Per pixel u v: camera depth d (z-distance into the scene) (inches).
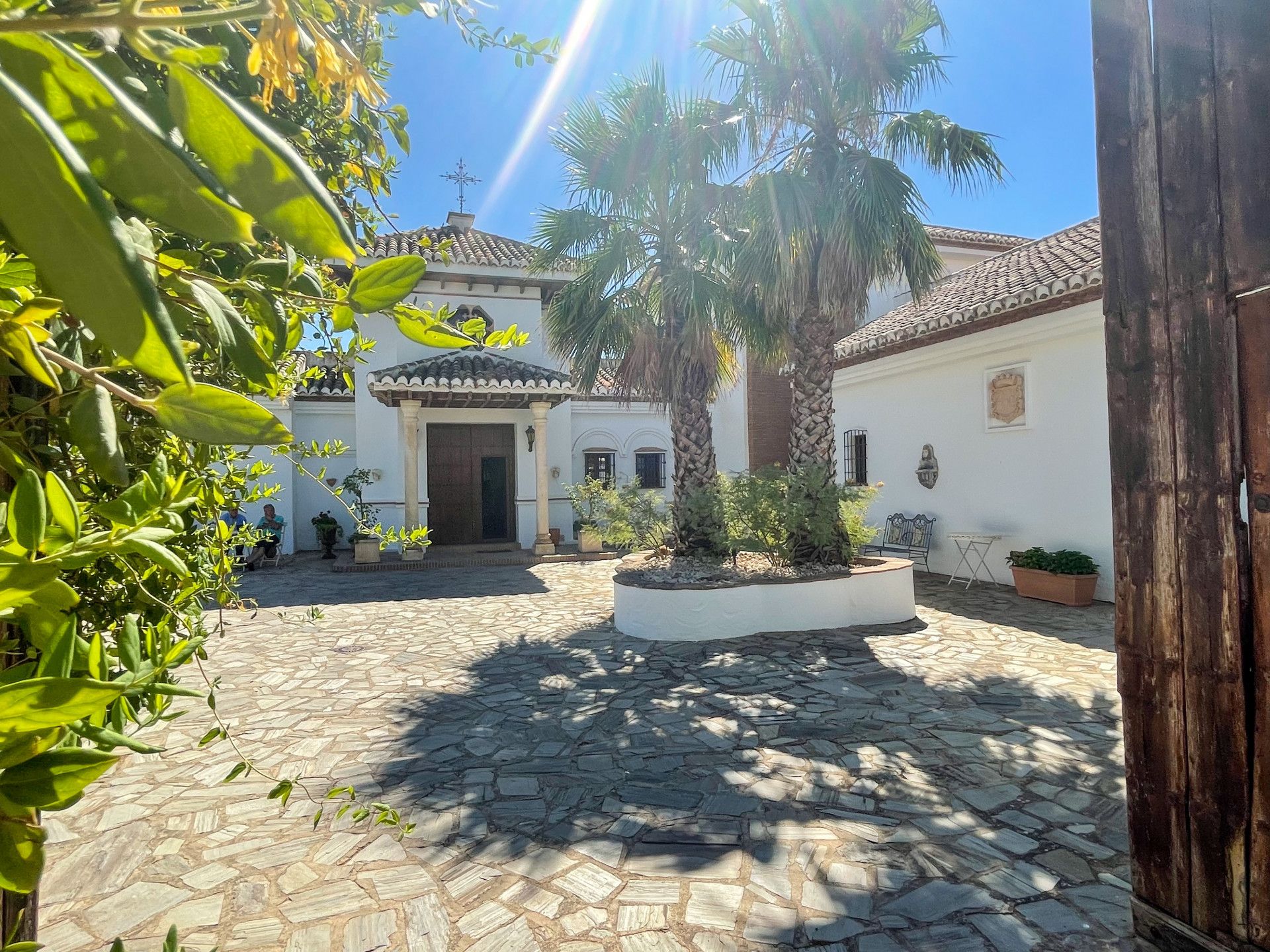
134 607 58.7
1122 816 144.2
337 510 679.7
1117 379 100.7
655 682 245.9
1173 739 94.8
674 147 339.0
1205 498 89.3
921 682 238.4
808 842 135.9
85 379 32.2
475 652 295.9
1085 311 358.0
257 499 87.5
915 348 475.2
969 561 443.5
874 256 307.4
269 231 17.9
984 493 433.4
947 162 336.2
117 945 23.8
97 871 129.3
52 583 24.5
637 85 332.5
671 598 307.1
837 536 346.6
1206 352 88.6
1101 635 299.7
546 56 63.4
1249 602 85.7
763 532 334.0
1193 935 92.3
